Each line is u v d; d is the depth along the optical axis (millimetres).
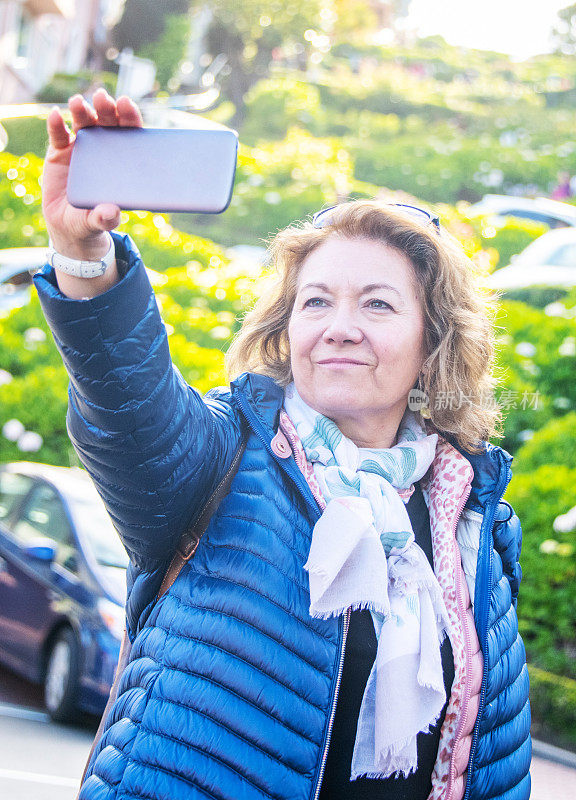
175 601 1889
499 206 22047
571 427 9180
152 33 35688
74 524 6895
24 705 6492
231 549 1887
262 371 2205
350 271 2041
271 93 33938
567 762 6656
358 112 38250
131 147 1633
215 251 16516
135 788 1767
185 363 10977
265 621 1840
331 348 2016
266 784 1786
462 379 2152
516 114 38469
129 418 1738
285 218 22188
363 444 2113
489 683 2037
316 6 37531
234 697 1806
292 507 1942
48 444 10625
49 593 6605
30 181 16469
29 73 29984
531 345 10711
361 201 2102
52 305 1678
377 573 1895
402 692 1881
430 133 35219
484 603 2051
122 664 2078
